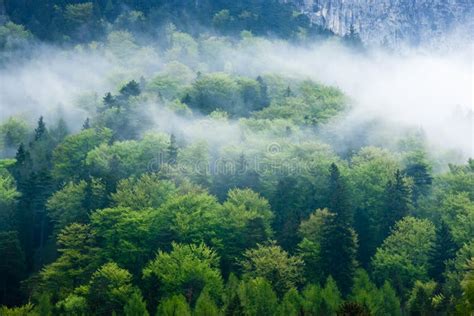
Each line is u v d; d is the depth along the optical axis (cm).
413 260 12750
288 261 11750
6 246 12562
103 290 10912
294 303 10131
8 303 12231
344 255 12194
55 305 10875
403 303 11312
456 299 10119
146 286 11050
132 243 12762
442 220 13738
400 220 13662
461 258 12150
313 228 12938
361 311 7656
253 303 10044
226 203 13875
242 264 12175
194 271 11156
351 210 14138
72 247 12750
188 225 13025
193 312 9788
